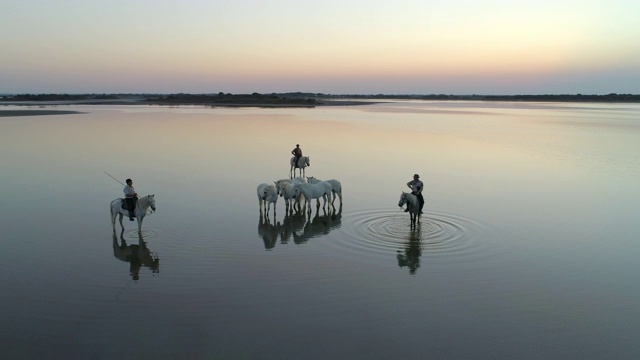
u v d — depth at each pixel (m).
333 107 119.25
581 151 35.19
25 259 12.53
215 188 21.45
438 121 68.19
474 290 10.99
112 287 10.91
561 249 13.76
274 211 16.70
